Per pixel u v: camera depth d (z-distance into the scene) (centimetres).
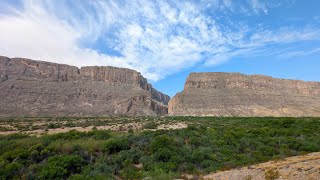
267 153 2711
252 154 2673
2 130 5719
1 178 2027
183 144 3119
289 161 1977
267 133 4197
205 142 3250
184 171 2197
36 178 2055
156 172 2034
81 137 3572
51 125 6600
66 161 2272
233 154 2642
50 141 3075
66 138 3462
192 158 2427
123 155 2670
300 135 4028
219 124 6456
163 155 2488
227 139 3428
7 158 2438
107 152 2844
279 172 1587
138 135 3762
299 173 1491
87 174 2158
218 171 2016
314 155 2230
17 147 2827
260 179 1509
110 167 2302
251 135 3894
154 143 2852
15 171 2133
